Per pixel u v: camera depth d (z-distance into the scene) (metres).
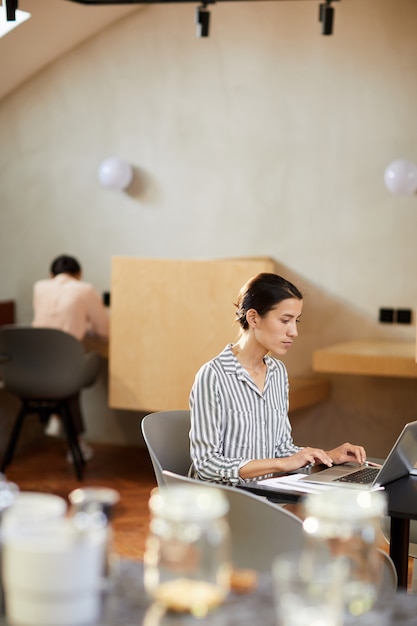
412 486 2.81
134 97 6.80
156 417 3.11
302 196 6.44
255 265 5.45
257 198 6.55
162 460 3.08
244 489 2.72
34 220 7.13
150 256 6.85
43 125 7.05
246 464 2.90
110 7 6.52
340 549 1.41
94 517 1.50
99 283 6.99
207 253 6.70
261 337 3.04
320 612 1.38
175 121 6.72
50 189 7.07
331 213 6.38
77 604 1.34
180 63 6.68
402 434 2.75
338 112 6.33
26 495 1.58
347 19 6.27
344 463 3.10
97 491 1.57
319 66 6.35
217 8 6.56
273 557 2.39
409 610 1.52
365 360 5.54
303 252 6.45
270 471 2.89
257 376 3.11
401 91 6.19
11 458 6.14
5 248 7.21
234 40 6.54
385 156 6.24
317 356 5.65
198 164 6.68
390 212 6.24
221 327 5.54
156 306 5.68
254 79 6.51
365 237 6.31
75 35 6.72
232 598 1.51
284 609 1.38
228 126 6.59
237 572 1.62
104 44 6.84
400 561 2.76
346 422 6.40
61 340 5.86
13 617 1.35
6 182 7.18
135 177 6.84
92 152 6.94
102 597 1.46
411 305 6.23
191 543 1.39
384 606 1.53
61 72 6.96
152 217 6.82
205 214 6.69
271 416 3.12
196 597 1.39
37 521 1.44
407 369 5.45
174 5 6.65
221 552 1.40
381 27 6.20
